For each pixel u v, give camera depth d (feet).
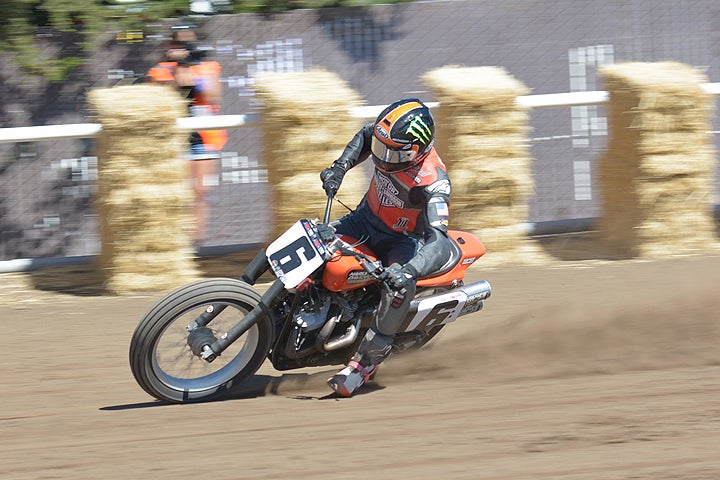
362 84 55.67
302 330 27.20
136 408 26.66
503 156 44.70
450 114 44.42
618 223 47.09
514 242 45.42
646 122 45.06
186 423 25.08
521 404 26.25
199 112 50.31
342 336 27.73
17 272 45.52
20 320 37.42
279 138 41.98
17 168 48.14
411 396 27.53
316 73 43.47
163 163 40.86
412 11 55.88
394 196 27.78
